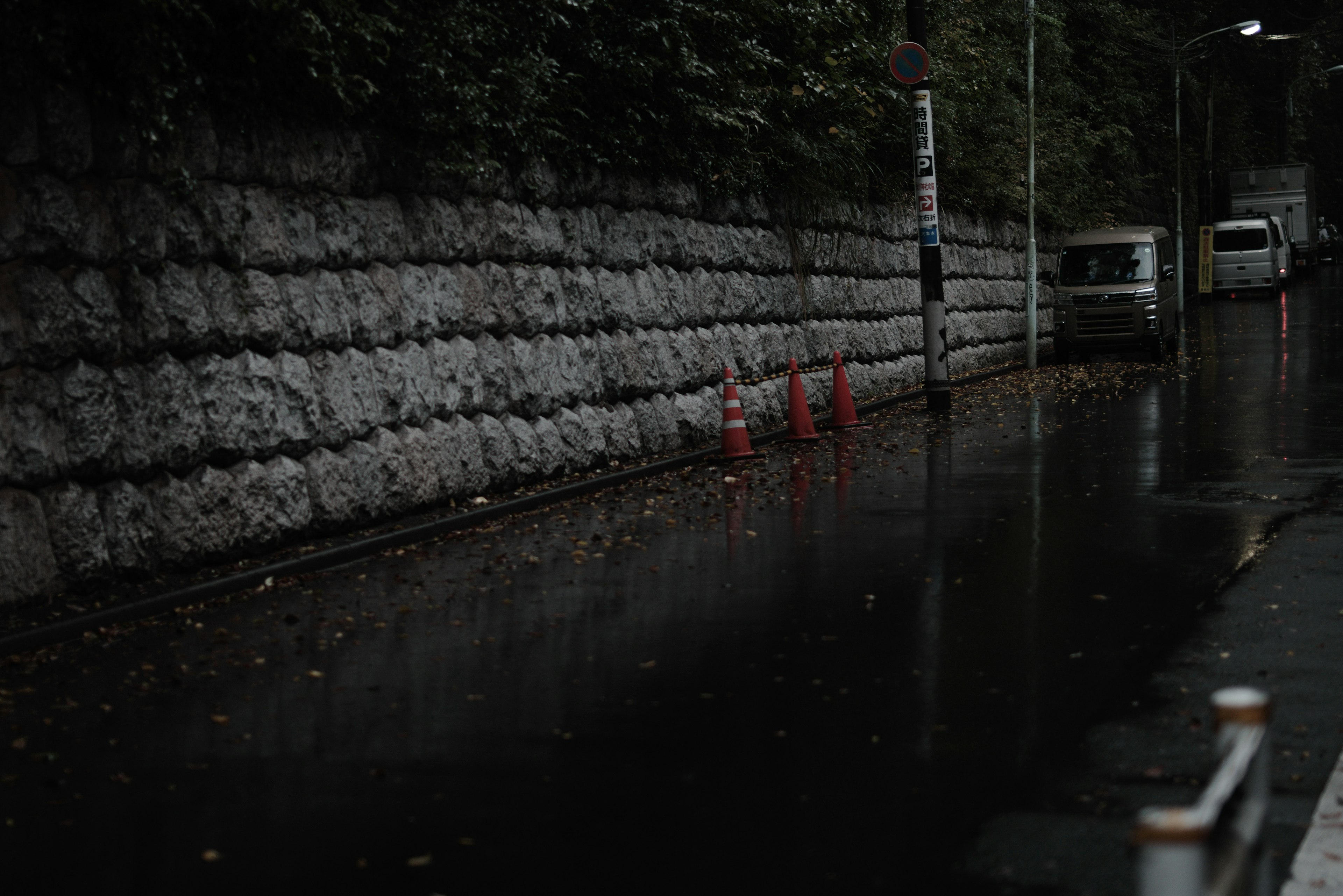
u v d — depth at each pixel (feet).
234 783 17.65
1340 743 18.10
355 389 35.76
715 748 18.71
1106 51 139.44
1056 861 14.66
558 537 35.60
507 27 41.11
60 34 26.66
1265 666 21.89
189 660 23.91
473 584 29.94
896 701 20.65
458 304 40.32
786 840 15.44
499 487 41.29
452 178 40.47
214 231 31.42
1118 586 27.91
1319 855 14.44
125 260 29.09
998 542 33.06
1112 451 49.08
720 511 39.01
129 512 28.71
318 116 35.35
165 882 14.62
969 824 15.79
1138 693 20.65
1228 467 44.09
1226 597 26.58
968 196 93.71
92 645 25.00
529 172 44.24
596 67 46.65
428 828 16.01
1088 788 16.81
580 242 47.24
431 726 19.95
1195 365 86.48
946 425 60.29
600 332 48.08
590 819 16.19
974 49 92.07
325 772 18.03
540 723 19.99
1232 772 8.00
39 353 26.76
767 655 23.53
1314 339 100.99
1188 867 6.76
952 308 89.51
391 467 36.60
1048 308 111.75
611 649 24.16
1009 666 22.35
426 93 37.01
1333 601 25.96
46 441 26.73
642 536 35.42
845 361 70.08
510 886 14.38
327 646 24.77
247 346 32.32
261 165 33.22
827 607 26.94
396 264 38.11
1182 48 154.61
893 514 37.58
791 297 64.54
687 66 48.96
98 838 15.90
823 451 52.60
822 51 63.57
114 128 28.84
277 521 32.58
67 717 20.67
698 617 26.45
